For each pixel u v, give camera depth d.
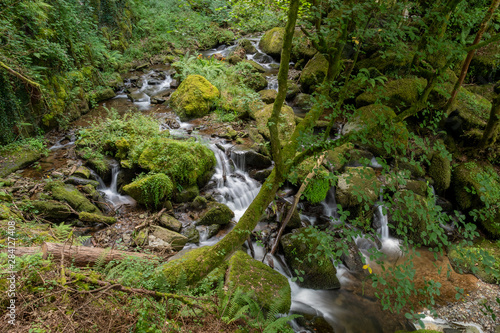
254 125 8.88
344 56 9.43
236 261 4.84
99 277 3.27
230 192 6.98
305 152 3.38
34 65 7.50
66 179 6.23
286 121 8.56
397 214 2.71
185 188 6.62
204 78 10.07
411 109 3.24
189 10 16.08
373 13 2.97
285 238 5.88
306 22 3.22
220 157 7.51
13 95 6.82
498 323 4.87
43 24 7.91
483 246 6.55
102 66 11.20
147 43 14.18
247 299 3.94
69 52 9.17
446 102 7.87
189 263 3.80
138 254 4.29
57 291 2.85
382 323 4.86
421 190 7.23
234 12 5.56
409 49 3.21
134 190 5.99
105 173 6.66
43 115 7.70
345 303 5.18
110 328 2.75
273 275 4.84
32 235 4.17
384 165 2.84
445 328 4.76
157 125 8.16
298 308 4.98
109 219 5.69
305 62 12.10
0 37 6.67
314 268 5.45
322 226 6.41
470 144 8.13
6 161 6.47
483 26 4.86
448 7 2.93
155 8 15.84
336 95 9.28
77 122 8.69
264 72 12.40
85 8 10.62
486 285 5.57
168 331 2.97
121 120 7.99
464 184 7.48
